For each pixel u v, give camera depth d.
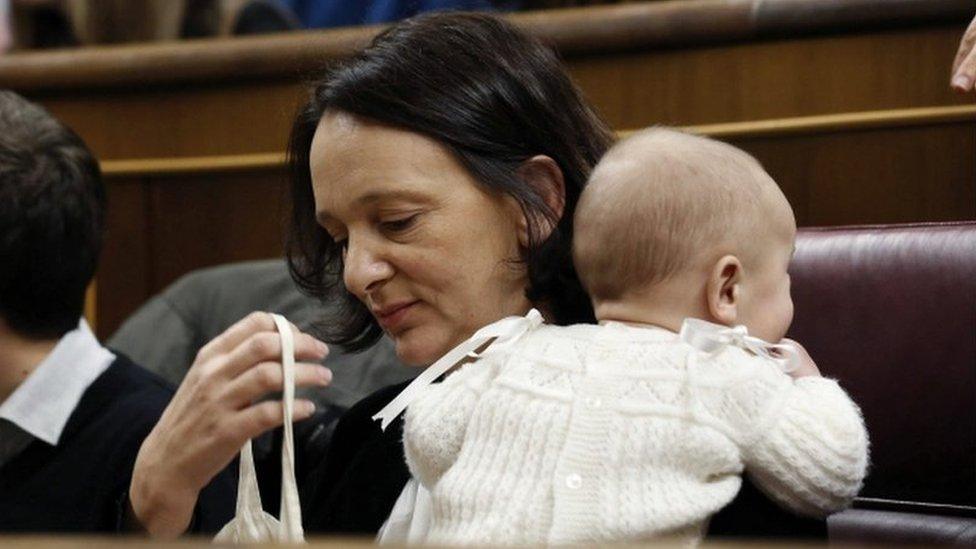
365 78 4.27
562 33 7.38
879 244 5.10
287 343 4.05
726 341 3.92
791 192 6.93
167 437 4.22
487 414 3.97
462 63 4.32
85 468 5.45
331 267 4.79
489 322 4.32
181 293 7.58
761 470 3.82
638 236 4.07
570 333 4.09
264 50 8.17
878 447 4.96
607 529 3.71
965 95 6.60
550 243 4.30
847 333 5.04
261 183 8.29
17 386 5.64
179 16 9.67
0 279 5.60
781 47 6.97
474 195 4.27
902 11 6.64
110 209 8.63
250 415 4.05
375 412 4.70
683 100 7.22
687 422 3.80
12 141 5.70
